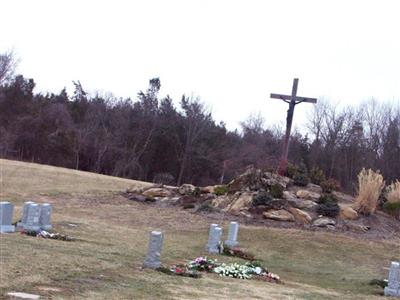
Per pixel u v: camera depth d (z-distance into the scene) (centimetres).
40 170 3366
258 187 2330
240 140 7131
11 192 2516
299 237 1902
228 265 1293
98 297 712
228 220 2094
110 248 1273
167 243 1596
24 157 6044
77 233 1511
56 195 2514
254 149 6362
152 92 7588
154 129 6688
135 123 6775
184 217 2131
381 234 2061
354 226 2081
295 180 2406
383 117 6347
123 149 6438
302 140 6569
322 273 1511
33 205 1395
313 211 2169
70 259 984
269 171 2434
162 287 868
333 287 1320
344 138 6338
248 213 2158
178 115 6806
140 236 1647
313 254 1738
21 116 6266
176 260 1284
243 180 2395
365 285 1374
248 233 1911
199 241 1716
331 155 6309
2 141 5931
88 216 2048
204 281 1021
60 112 6388
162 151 6712
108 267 969
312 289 1203
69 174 3384
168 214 2184
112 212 2189
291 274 1452
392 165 5950
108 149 6378
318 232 1991
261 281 1189
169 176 6209
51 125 6275
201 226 1992
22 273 788
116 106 6994
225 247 1583
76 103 7050
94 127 6469
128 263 1060
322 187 2411
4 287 686
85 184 3003
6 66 6525
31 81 6925
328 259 1697
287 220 2097
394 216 2284
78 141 6188
